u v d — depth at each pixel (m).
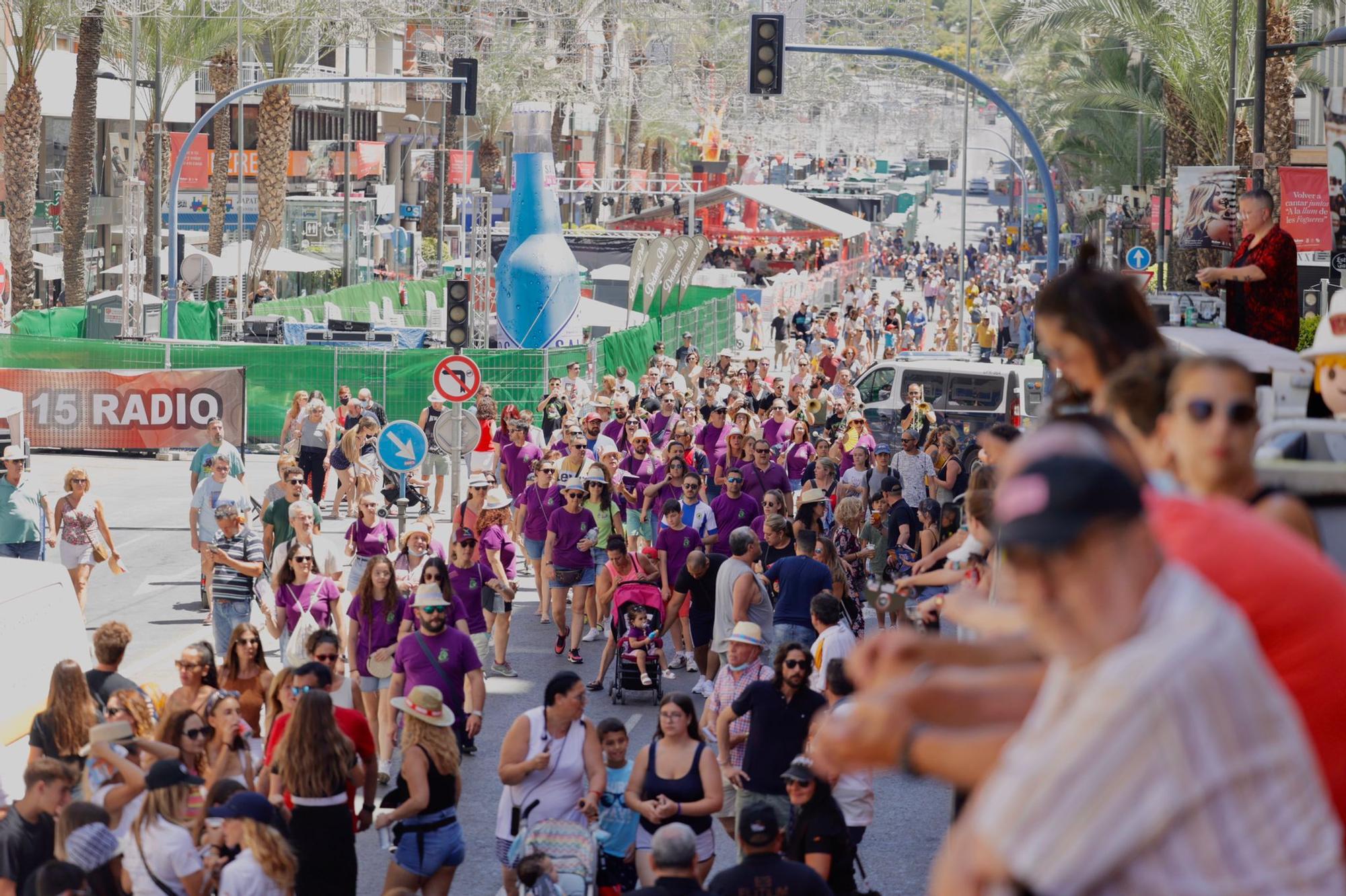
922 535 32.97
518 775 18.44
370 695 26.02
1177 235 40.31
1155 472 5.56
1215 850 3.42
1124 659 3.50
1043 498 3.56
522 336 86.62
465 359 43.09
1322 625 4.41
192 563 44.91
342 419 55.72
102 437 60.91
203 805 16.83
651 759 18.66
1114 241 110.56
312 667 19.58
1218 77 67.69
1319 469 6.50
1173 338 10.62
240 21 98.31
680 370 82.81
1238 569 4.48
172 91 120.44
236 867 15.57
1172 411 5.38
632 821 18.95
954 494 38.88
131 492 57.56
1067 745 3.48
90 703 19.56
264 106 103.56
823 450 42.72
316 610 26.86
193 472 40.47
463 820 24.08
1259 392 8.79
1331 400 8.43
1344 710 4.40
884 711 4.19
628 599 31.19
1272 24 64.81
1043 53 122.94
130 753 18.12
